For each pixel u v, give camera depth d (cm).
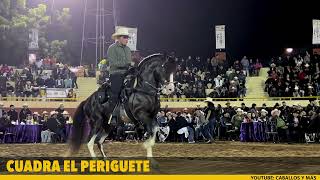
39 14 4394
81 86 3422
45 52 4216
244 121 2388
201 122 2327
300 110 2345
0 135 2316
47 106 3017
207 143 2216
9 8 4219
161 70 1109
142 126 1141
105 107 1166
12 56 4141
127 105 1123
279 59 3391
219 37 3722
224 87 3019
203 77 3469
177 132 2355
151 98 1105
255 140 2334
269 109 2733
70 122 2502
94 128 1182
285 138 2278
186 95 3064
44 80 3231
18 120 2489
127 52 1173
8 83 3120
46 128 2388
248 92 3241
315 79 2909
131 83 1127
